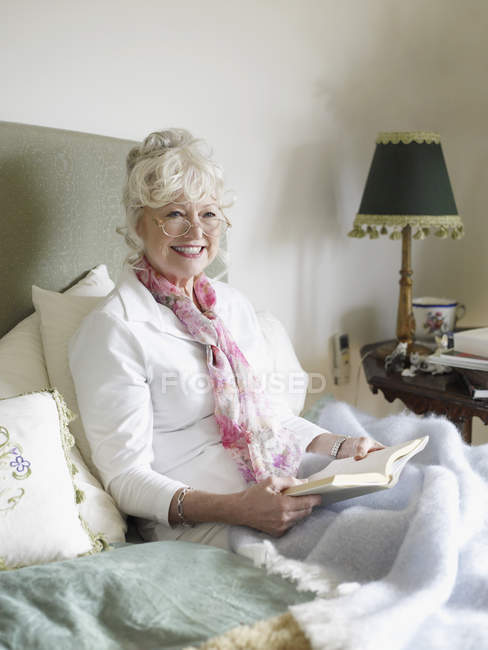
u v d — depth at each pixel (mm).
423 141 2209
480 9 2637
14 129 1644
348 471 1425
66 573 1105
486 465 1505
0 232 1630
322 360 2656
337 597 1123
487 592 1126
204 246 1607
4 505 1181
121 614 1054
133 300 1533
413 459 1592
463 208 2791
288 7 2314
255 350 1781
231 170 2264
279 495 1352
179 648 991
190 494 1412
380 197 2225
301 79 2395
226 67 2193
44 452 1249
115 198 1873
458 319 2668
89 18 1871
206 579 1161
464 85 2713
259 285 2414
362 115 2590
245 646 965
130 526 1580
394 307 2869
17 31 1744
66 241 1765
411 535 1168
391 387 2066
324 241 2578
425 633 1036
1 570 1154
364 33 2533
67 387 1562
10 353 1555
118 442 1455
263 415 1578
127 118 1988
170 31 2047
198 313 1570
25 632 986
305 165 2463
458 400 1888
